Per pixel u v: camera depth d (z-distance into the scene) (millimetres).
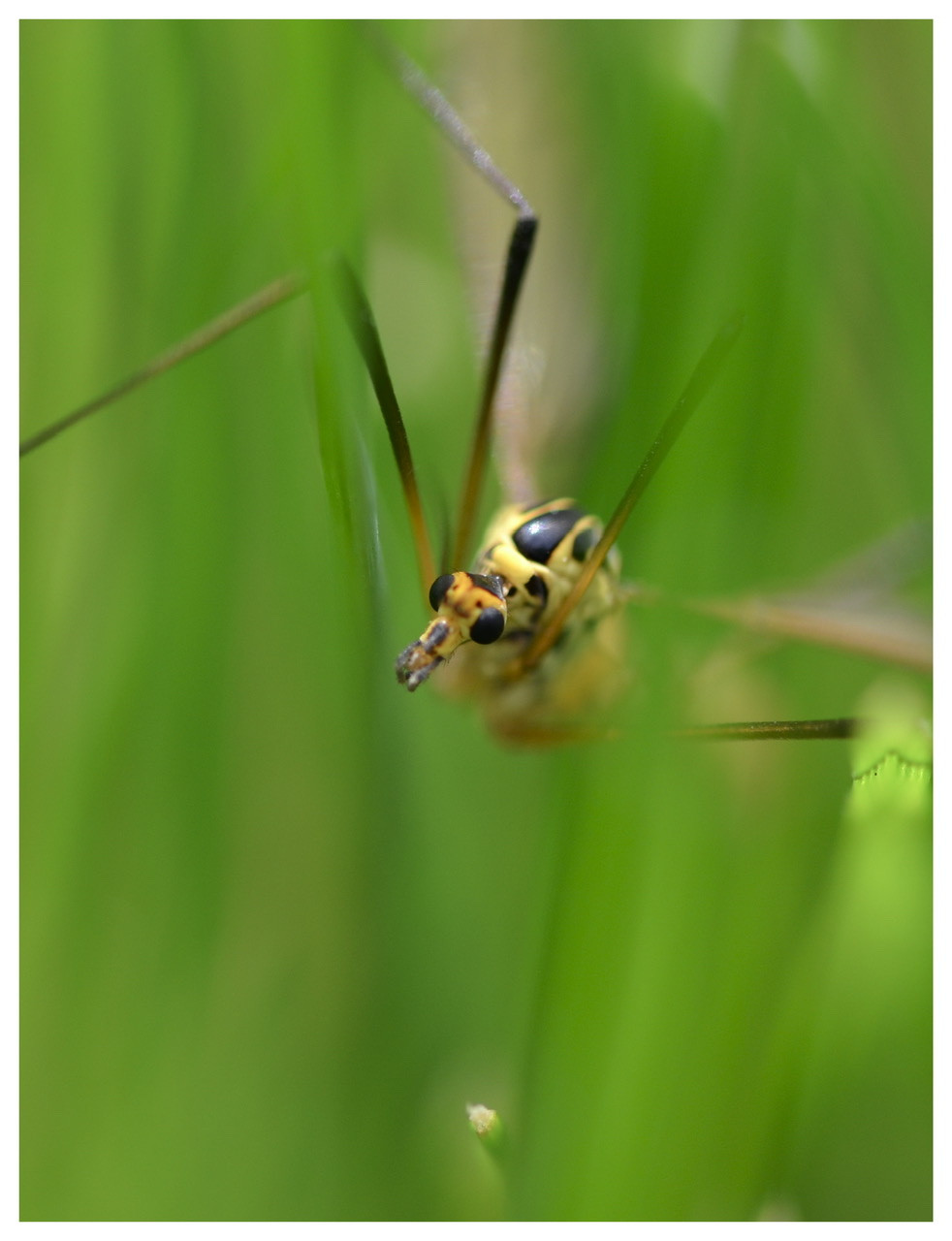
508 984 89
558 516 84
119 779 87
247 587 89
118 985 86
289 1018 88
